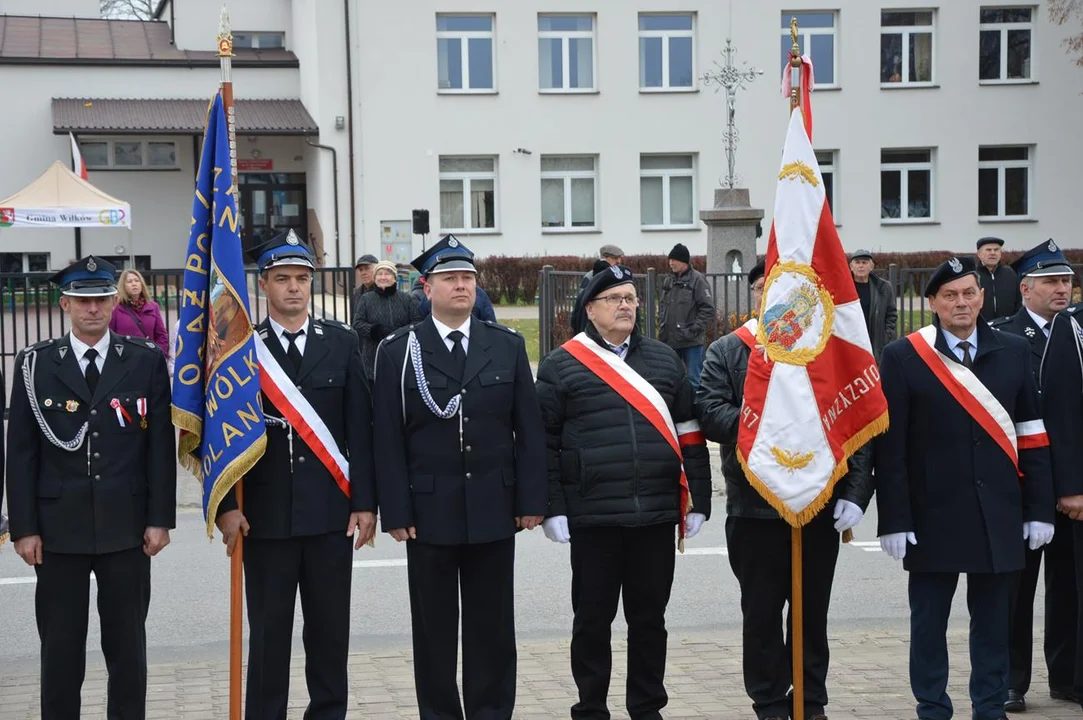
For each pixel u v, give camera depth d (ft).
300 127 98.32
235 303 16.56
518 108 97.76
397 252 95.91
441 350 17.66
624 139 98.78
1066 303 20.98
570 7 97.55
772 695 18.24
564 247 99.09
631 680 18.31
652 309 49.37
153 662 22.17
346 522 17.49
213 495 16.47
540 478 17.69
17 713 19.16
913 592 18.26
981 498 17.72
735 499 18.49
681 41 99.30
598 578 17.97
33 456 16.81
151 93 107.34
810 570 18.31
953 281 17.98
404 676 20.94
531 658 22.07
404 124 96.89
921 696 17.95
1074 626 19.66
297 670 21.49
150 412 17.13
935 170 101.76
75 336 17.13
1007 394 18.03
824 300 17.74
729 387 18.66
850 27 99.50
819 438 17.49
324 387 17.35
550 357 18.47
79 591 16.84
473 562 17.76
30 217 65.16
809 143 17.99
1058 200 102.89
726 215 61.00
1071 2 97.25
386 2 95.91
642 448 17.85
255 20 114.42
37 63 104.78
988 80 101.45
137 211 107.96
